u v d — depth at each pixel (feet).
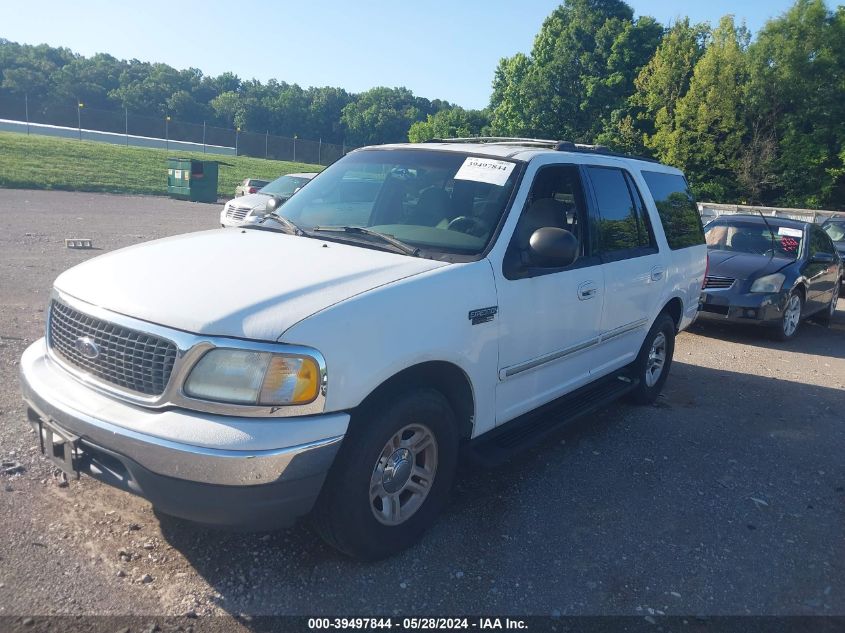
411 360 10.82
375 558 11.38
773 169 131.54
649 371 20.42
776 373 26.30
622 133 148.97
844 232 53.11
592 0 175.83
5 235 44.21
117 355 10.07
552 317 14.16
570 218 15.39
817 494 15.56
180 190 94.38
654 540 12.94
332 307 10.09
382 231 13.46
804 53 129.59
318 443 9.66
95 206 72.38
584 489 14.83
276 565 11.15
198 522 9.71
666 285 19.36
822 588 11.82
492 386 12.87
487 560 11.82
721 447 17.97
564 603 10.85
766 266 31.91
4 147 117.50
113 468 9.87
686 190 22.25
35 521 11.67
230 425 9.33
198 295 10.16
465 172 14.35
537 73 174.60
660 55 141.18
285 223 14.17
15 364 19.01
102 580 10.41
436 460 11.98
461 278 11.94
